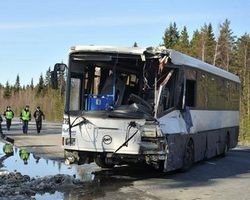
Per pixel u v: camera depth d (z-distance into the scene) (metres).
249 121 57.84
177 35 102.25
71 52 14.41
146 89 14.33
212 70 20.03
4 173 14.20
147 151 13.95
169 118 14.80
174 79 15.26
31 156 20.73
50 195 11.70
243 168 18.48
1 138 32.09
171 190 12.96
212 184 14.25
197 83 17.62
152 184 13.84
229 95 23.42
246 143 44.31
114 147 14.01
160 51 14.29
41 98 134.75
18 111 145.38
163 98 14.41
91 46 14.30
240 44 87.12
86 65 14.59
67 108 14.34
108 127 14.03
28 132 40.22
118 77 14.49
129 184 13.73
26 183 12.89
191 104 16.97
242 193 12.81
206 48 84.81
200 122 18.05
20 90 166.62
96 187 13.02
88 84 14.55
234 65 85.44
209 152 19.73
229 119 23.45
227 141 23.27
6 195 11.50
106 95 14.40
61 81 14.54
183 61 15.84
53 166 17.33
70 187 12.89
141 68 14.41
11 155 21.11
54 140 30.08
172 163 14.91
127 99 14.35
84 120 14.14
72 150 14.36
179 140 15.48
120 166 17.42
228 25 85.88
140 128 13.95
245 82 82.75
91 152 14.36
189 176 15.81
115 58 14.29
